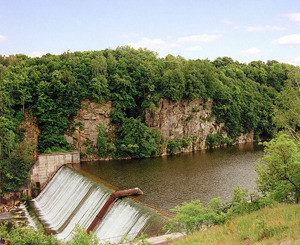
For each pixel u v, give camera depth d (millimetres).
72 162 86750
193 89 104312
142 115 99188
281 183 35219
